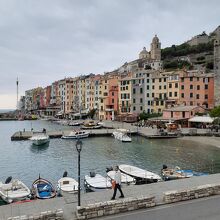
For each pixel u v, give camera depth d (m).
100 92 142.50
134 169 35.50
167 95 109.94
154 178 31.81
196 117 84.25
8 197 25.22
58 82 195.00
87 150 57.69
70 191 27.41
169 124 80.56
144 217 15.10
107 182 29.42
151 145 62.12
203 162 44.88
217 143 61.81
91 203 17.06
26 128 113.69
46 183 28.88
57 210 14.66
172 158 48.22
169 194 17.27
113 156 51.09
